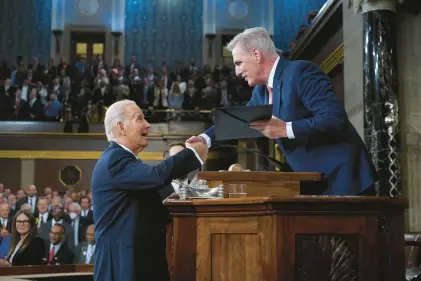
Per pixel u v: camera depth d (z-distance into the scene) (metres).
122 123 2.90
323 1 19.06
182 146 5.58
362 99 8.09
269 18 19.14
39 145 14.92
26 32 19.09
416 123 7.27
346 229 2.44
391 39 7.26
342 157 3.08
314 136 2.96
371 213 2.47
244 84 16.36
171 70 19.22
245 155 13.95
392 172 7.09
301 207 2.39
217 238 2.55
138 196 2.77
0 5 19.12
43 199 10.76
